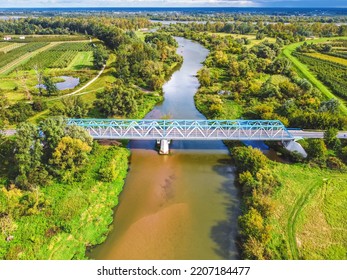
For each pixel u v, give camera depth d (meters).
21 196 45.75
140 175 55.94
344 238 39.97
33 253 37.09
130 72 105.69
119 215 45.72
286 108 75.12
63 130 53.47
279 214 44.09
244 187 50.00
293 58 139.62
